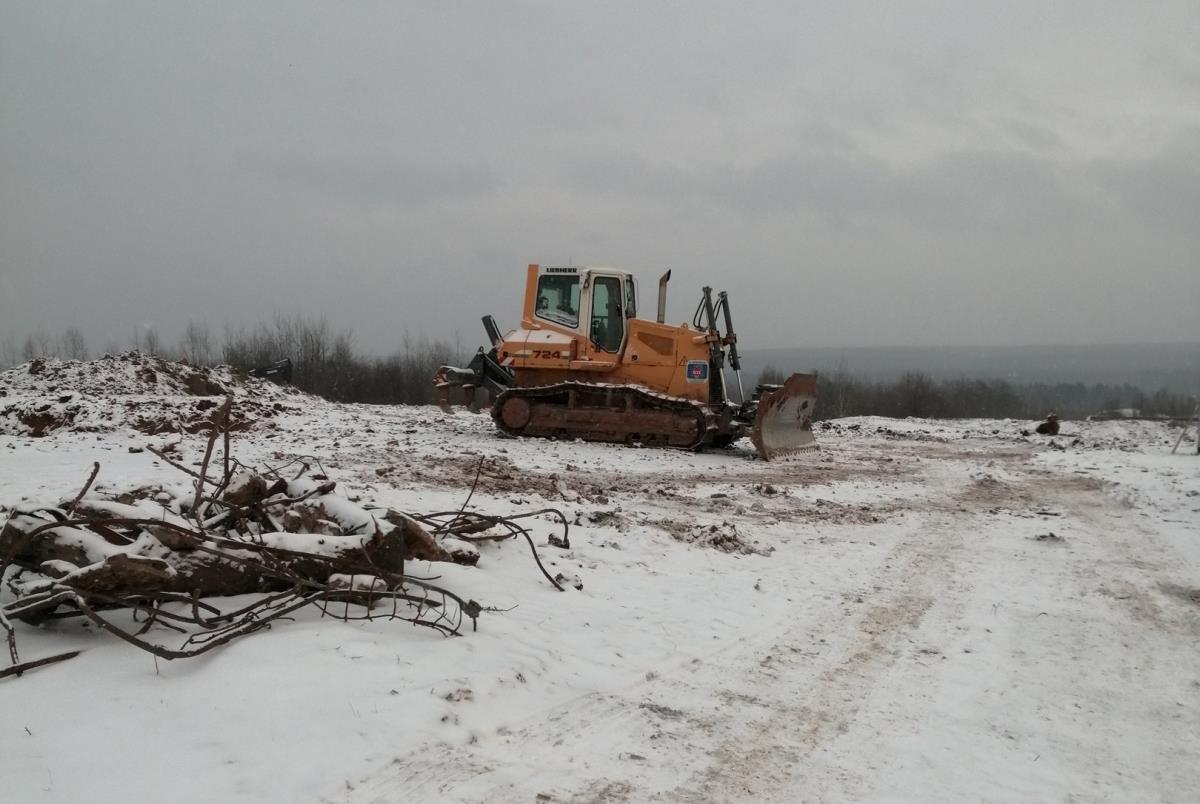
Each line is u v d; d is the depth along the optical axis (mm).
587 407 19062
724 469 16484
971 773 4523
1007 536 10977
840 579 8516
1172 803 4285
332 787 3762
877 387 59625
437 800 3779
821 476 16141
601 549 8953
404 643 5383
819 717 5172
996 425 34250
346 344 50688
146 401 18828
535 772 4164
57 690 4328
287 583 5883
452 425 22641
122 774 3670
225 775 3740
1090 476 17703
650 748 4582
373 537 6098
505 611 6508
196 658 4844
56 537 5145
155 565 5035
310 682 4637
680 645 6316
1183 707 5504
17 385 22078
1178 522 12156
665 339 19000
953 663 6203
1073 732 5090
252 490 6410
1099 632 6992
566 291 19766
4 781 3539
